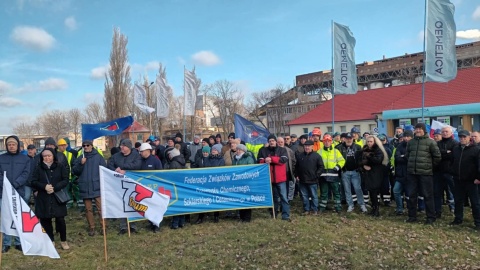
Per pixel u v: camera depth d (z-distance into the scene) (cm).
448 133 935
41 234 620
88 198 877
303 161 1016
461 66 6894
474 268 618
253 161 1021
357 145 1062
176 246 777
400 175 988
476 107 3198
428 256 677
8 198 607
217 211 959
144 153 920
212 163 994
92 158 895
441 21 1343
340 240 777
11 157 764
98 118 8325
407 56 7612
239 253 719
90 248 780
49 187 732
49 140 915
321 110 4947
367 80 8000
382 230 848
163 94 1902
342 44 1681
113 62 4616
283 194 977
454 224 880
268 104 7388
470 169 835
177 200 912
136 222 1000
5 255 746
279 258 686
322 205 1060
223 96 7250
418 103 3809
